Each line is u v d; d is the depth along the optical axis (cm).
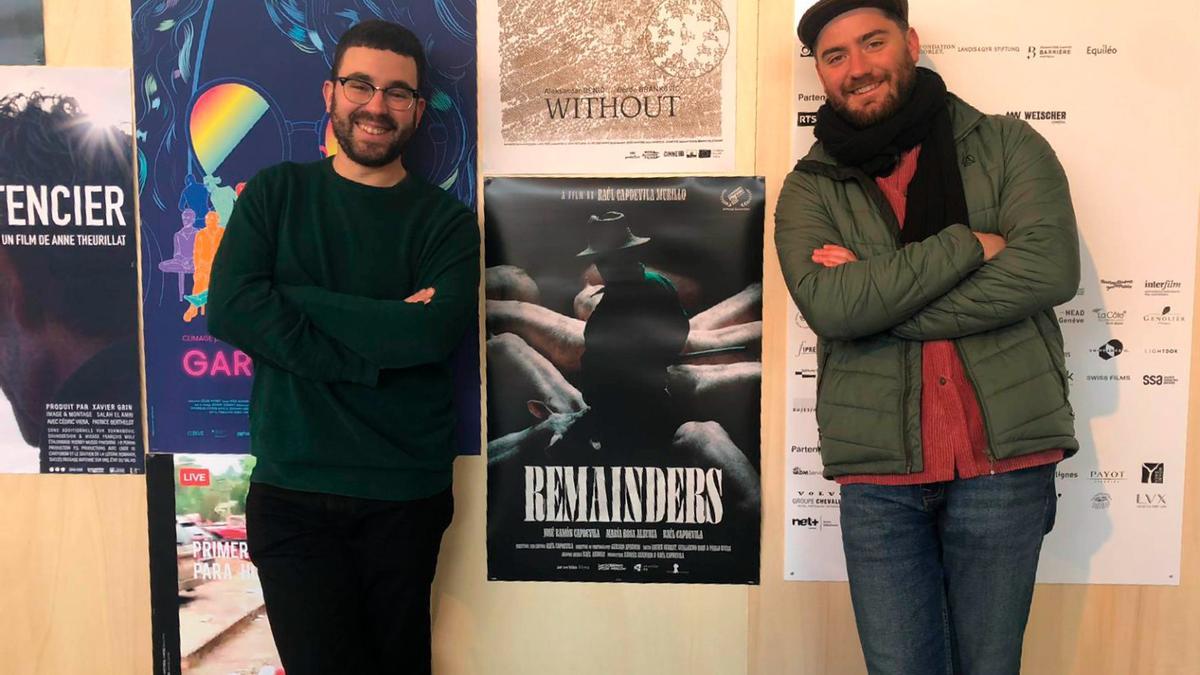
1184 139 174
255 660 191
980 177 143
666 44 177
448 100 180
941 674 147
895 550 143
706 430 184
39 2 182
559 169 181
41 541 194
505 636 192
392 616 165
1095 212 177
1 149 186
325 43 179
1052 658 187
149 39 181
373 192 161
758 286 180
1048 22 173
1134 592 184
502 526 188
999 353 138
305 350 149
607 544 187
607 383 184
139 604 193
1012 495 137
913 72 148
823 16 150
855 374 143
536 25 178
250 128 181
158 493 190
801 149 178
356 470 156
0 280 188
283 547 156
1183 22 172
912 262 132
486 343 184
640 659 190
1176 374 179
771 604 187
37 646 194
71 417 190
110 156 184
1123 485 182
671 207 180
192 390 188
